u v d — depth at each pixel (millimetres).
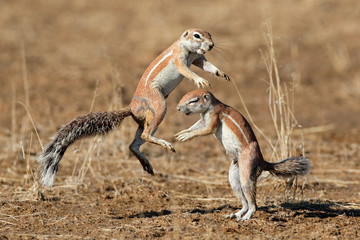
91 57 24250
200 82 9000
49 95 19766
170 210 10125
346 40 25703
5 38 26359
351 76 22438
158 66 9398
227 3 31266
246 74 22375
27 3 32719
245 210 9266
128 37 26875
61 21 29703
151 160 13969
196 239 8250
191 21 28188
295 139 16094
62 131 9047
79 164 13539
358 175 12875
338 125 17688
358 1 30469
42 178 8945
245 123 9070
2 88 20406
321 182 12273
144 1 32875
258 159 9062
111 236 8469
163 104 9359
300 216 9602
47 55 24609
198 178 12688
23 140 14828
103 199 10906
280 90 12391
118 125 9484
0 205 10133
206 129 8945
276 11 29141
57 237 8430
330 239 8367
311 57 24250
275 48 24609
